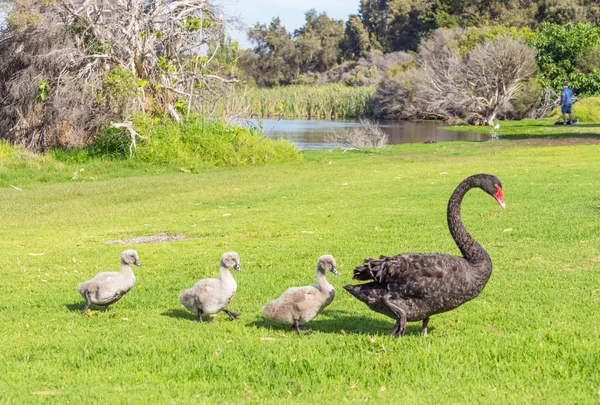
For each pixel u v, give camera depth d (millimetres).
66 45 26656
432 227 13141
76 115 26141
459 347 6512
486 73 54781
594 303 8062
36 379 6113
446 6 88188
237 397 5625
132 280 8383
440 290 6617
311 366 6172
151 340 7156
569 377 5824
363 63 100188
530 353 6293
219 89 29703
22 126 28156
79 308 8734
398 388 5727
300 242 12273
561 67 60500
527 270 9734
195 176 22906
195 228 14133
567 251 10680
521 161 24375
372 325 7695
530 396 5402
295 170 24078
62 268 10922
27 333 7641
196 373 6172
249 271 10352
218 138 26500
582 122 48250
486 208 14852
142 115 26500
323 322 7855
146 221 15289
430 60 66250
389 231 12961
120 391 5754
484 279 6801
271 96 71812
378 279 6707
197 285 7863
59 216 16234
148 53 27781
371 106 73125
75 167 24562
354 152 31391
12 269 10898
